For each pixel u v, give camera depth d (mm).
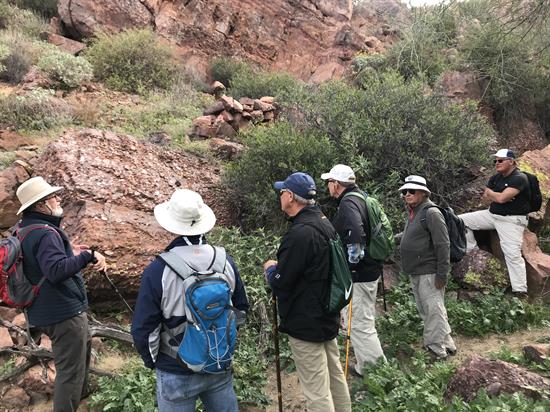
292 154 6688
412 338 5031
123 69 12102
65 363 3459
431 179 7250
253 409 4023
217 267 2752
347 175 4191
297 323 3262
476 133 7766
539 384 3623
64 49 12680
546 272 5875
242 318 2951
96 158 6137
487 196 5891
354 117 7355
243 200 6922
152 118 9820
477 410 3344
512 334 5207
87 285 4867
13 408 3863
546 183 7082
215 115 9406
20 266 3254
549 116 10641
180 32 15578
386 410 3619
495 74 10172
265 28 17312
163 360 2672
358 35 16953
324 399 3289
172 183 6469
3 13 13883
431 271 4594
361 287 4207
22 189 3322
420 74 8953
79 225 5215
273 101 10164
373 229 4121
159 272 2635
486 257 6047
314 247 3154
